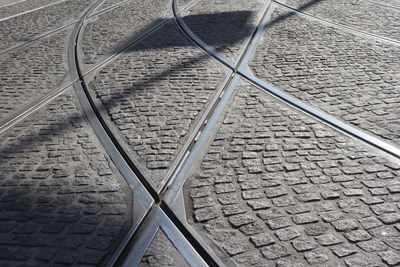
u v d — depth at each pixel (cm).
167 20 887
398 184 339
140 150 407
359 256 271
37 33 848
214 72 597
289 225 300
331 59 627
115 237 294
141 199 336
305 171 361
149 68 624
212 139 422
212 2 1023
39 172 375
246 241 288
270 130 433
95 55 699
